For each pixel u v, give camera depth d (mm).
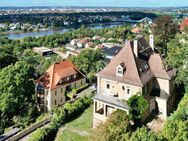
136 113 40750
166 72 44938
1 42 181375
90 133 40406
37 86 66250
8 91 55469
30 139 41219
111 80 44594
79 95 66188
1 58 80438
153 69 46438
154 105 45188
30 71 60625
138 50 46531
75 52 145000
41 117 56812
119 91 44062
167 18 75938
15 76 56906
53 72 67625
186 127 29234
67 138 42250
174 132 29406
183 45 47250
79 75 73812
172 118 33000
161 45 72062
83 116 48188
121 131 35969
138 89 41594
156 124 41500
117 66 44031
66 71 70000
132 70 43219
